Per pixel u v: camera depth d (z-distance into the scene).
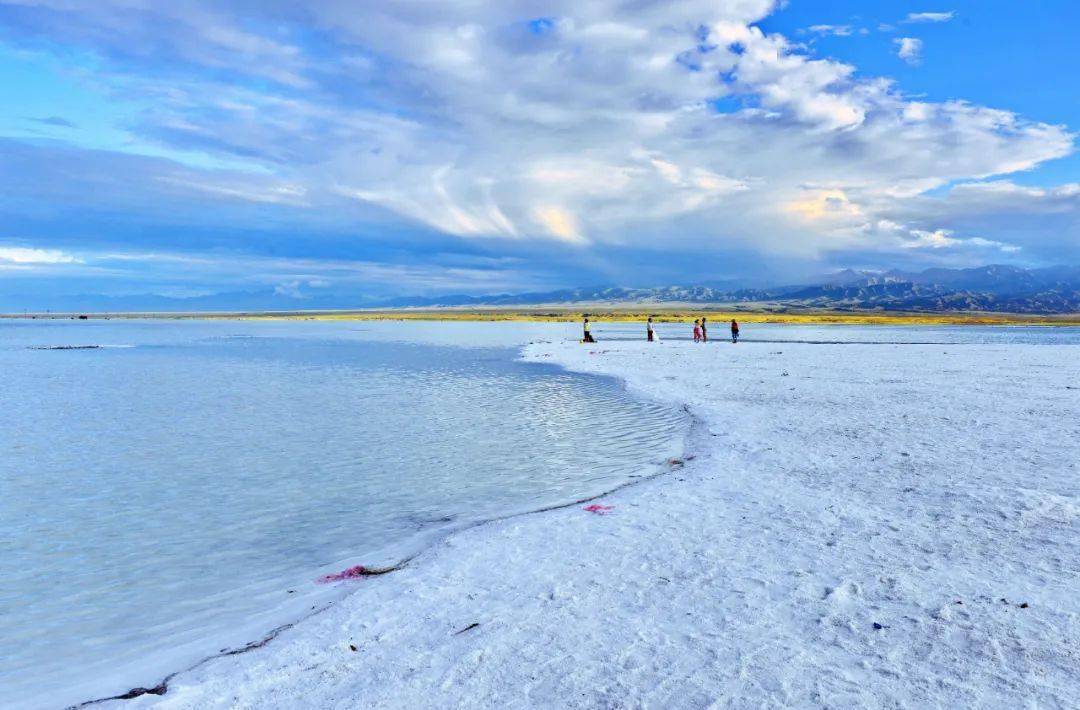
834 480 13.61
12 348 70.31
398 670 6.66
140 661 7.31
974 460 14.88
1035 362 41.50
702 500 12.53
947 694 5.89
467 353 58.12
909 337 79.94
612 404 26.12
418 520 12.41
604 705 5.87
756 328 109.12
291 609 8.55
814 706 5.75
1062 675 6.14
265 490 14.73
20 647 7.82
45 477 16.09
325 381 36.47
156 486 15.21
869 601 7.88
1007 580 8.34
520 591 8.58
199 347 71.56
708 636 7.13
